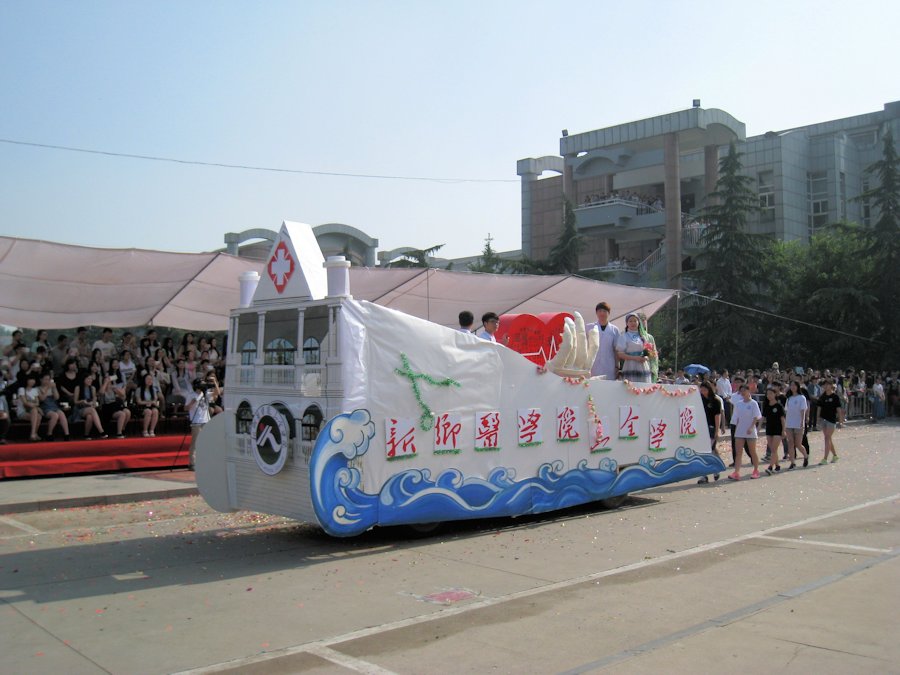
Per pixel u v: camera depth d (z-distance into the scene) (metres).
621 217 48.94
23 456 13.98
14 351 15.20
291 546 8.60
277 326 8.63
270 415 8.37
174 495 12.61
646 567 7.45
